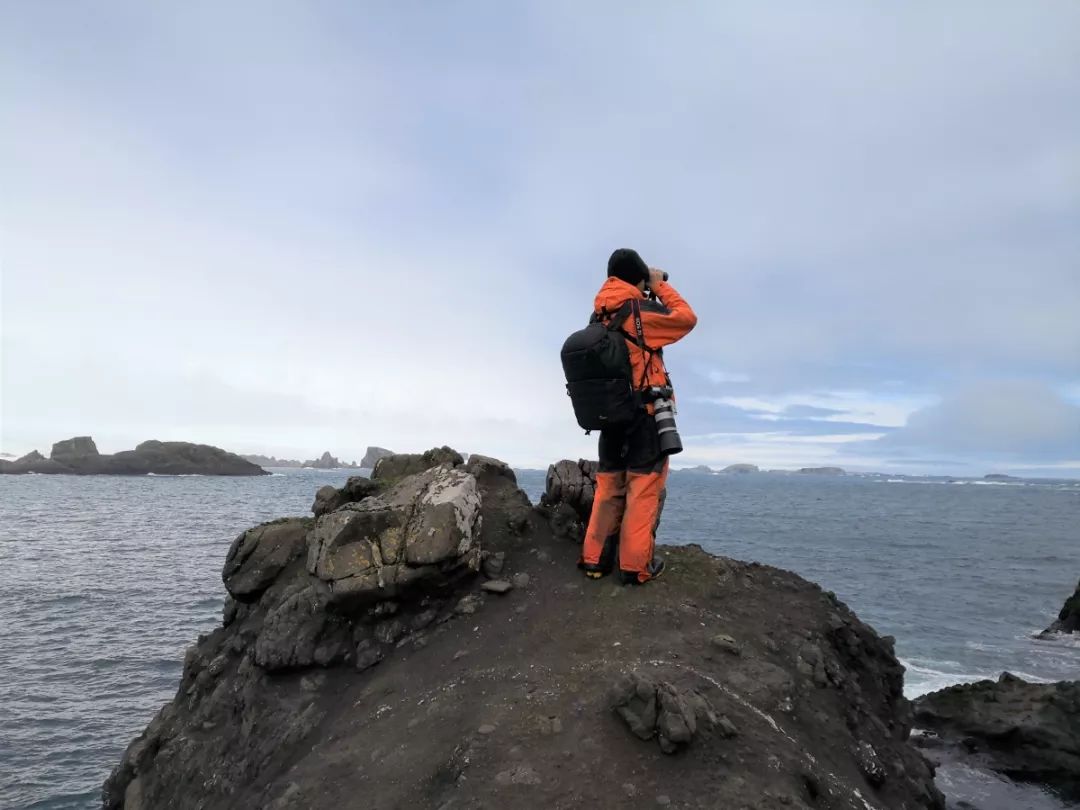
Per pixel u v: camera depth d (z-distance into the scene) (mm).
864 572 41531
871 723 5359
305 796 4090
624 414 5883
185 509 80188
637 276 6305
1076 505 155125
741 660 5102
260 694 5855
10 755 14070
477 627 5832
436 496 6461
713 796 3566
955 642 24781
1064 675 20781
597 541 6449
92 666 19750
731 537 58875
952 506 140750
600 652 5168
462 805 3605
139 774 6336
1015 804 11688
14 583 31734
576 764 3861
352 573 5898
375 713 4941
